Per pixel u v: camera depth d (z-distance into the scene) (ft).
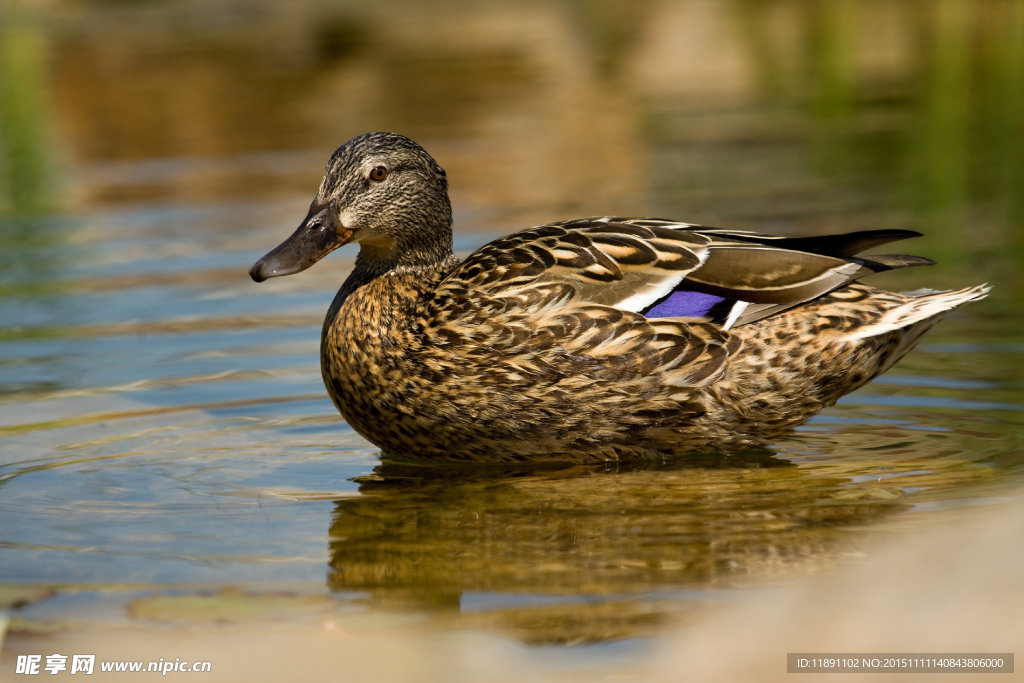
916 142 80.18
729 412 32.50
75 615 23.56
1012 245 54.29
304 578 25.49
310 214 35.32
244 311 49.39
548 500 30.58
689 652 19.66
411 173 35.14
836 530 27.25
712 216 61.46
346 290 35.40
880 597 19.90
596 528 28.22
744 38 132.98
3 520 29.37
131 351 44.37
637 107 97.60
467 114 94.99
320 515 29.84
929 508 28.55
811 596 20.62
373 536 28.12
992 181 67.97
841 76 107.96
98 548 27.45
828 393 33.30
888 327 32.24
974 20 132.57
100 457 34.42
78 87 110.73
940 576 20.38
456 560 26.43
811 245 33.60
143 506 30.50
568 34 139.85
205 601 24.18
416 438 33.81
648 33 136.98
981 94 96.02
